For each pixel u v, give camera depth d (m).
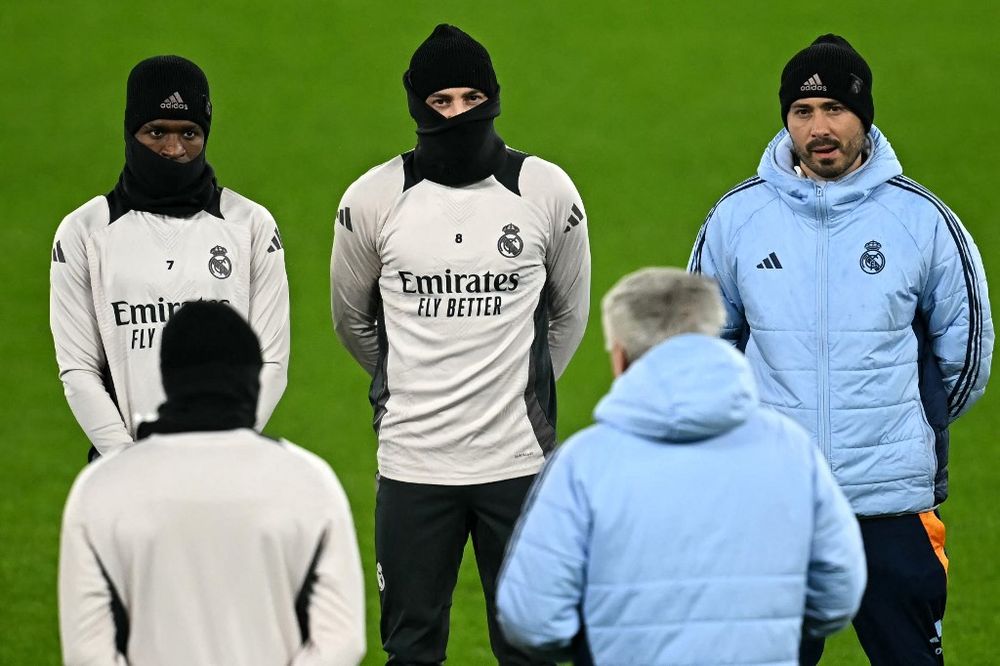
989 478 30.78
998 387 36.38
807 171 18.05
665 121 61.03
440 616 18.31
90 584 12.12
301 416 35.47
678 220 50.44
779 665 12.46
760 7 74.38
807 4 74.50
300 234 49.03
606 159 56.91
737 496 12.43
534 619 12.48
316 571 12.40
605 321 13.09
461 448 17.78
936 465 17.86
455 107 17.55
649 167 55.94
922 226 17.58
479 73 17.64
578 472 12.49
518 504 17.84
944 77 64.69
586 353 40.00
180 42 69.69
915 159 55.81
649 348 12.69
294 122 60.75
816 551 12.78
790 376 17.61
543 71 67.00
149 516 12.12
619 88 64.81
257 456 12.48
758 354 17.95
